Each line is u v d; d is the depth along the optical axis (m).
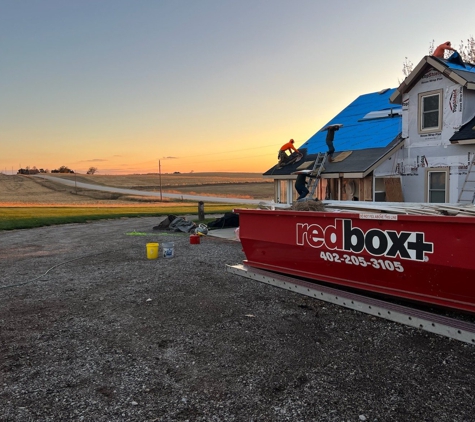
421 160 11.99
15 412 3.28
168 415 3.21
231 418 3.15
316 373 3.84
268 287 6.91
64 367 4.08
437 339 4.47
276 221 6.66
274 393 3.50
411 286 4.99
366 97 19.58
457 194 11.02
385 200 12.62
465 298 4.54
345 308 5.67
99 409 3.31
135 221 22.41
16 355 4.39
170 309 5.91
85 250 11.73
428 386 3.54
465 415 3.10
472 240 4.19
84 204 50.41
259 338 4.73
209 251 11.01
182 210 32.50
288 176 15.38
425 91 11.74
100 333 5.01
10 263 9.84
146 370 3.99
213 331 4.99
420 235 4.63
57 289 7.21
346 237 5.49
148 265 9.22
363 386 3.58
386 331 4.78
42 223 20.20
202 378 3.80
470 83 10.42
